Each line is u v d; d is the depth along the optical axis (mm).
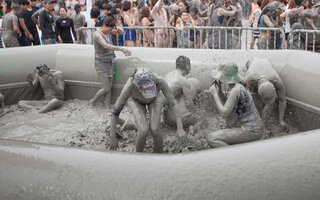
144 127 3748
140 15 8719
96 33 5637
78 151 988
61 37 8648
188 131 4832
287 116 5133
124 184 828
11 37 8047
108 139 4668
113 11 7742
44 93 6410
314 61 4742
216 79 3996
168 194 794
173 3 9953
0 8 10562
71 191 821
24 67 6609
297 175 832
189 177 834
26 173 873
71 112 5938
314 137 1031
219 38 6535
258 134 3936
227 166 865
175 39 8055
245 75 4949
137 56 6078
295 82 4887
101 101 6367
